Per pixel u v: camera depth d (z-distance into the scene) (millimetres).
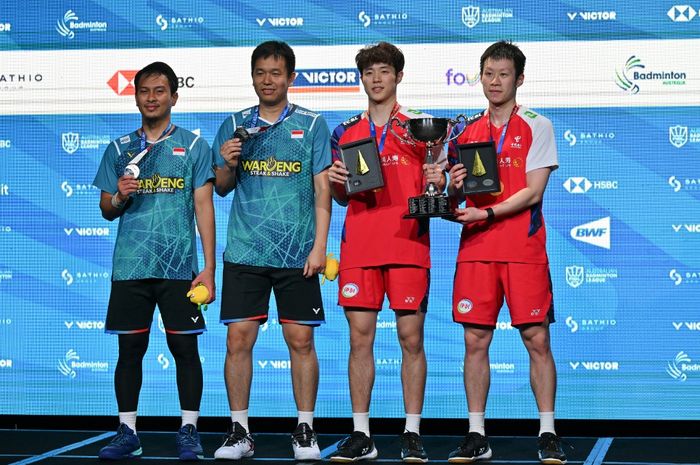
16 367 5477
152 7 5434
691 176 5188
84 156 5469
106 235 5457
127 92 5449
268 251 4422
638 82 5215
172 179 4547
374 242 4355
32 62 5484
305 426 4398
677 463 4297
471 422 4367
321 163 4469
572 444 4836
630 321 5211
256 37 5387
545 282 4316
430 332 5301
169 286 4520
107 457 4391
